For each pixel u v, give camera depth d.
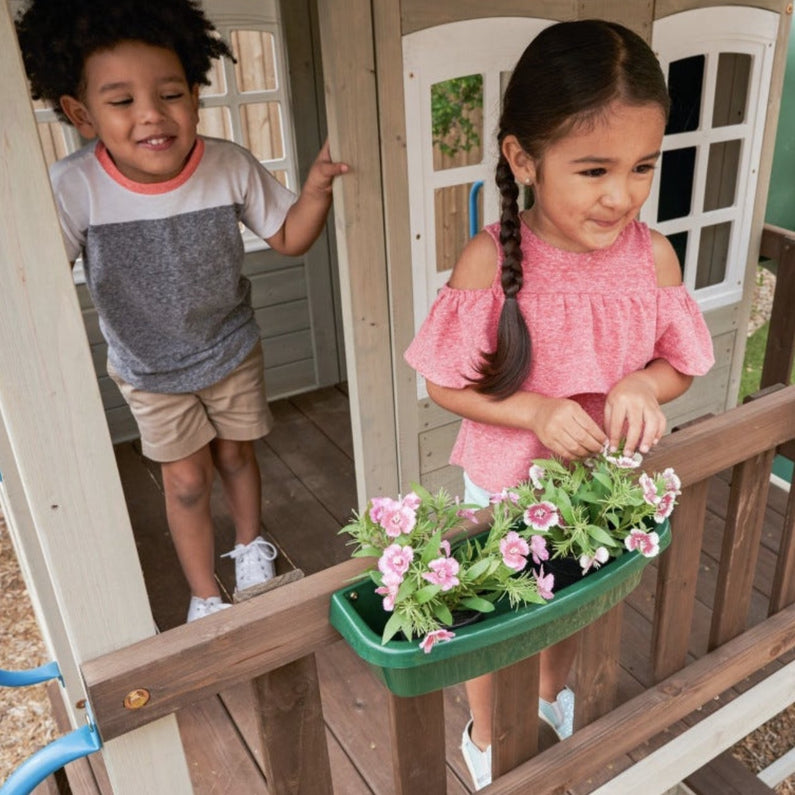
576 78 1.20
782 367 3.17
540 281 1.44
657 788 2.02
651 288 1.48
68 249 1.87
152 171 1.77
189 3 1.81
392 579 1.09
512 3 2.14
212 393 2.23
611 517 1.31
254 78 3.51
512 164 1.36
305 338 3.79
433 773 1.48
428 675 1.20
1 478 1.79
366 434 2.40
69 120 1.82
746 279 3.15
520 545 1.16
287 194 2.14
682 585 1.84
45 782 2.21
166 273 1.96
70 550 1.14
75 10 1.63
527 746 1.71
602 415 1.57
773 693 2.18
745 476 1.82
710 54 2.63
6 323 0.99
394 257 2.21
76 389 1.05
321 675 2.26
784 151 3.52
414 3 2.00
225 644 1.23
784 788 3.02
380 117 2.06
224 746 2.08
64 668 2.04
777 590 2.11
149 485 3.25
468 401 1.49
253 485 2.54
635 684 2.19
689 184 2.99
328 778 1.47
